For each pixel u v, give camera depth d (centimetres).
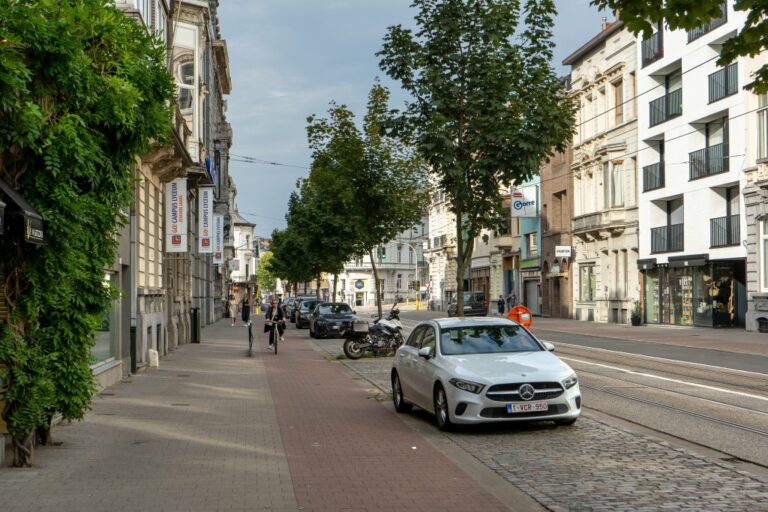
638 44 4419
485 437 1084
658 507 709
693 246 3922
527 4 1500
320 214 4575
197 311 3319
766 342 2873
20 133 832
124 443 1038
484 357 1173
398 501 738
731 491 762
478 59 1498
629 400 1421
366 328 2511
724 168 3688
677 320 4075
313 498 749
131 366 1958
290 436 1097
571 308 5431
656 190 4244
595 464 894
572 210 5381
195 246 4291
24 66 800
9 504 727
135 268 1972
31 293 883
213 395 1571
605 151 4762
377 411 1359
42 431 1016
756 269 3438
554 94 1539
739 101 3556
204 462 916
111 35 950
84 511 703
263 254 15838
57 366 913
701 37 3822
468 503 730
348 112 2573
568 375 1120
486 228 1577
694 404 1362
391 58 1535
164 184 2617
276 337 2780
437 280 8862
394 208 2625
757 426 1147
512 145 1491
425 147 1478
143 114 994
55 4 877
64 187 889
